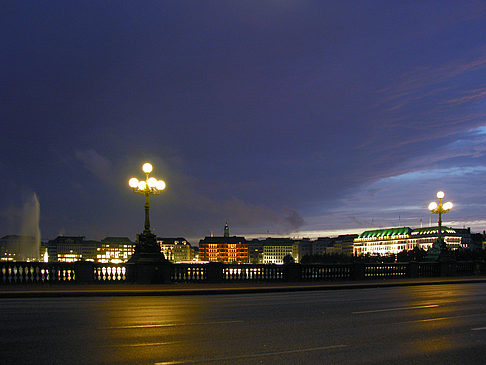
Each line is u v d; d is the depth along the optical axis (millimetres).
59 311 14391
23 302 17344
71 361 7922
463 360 8398
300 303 17578
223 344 9406
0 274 23453
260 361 8102
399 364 8070
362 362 8156
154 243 26406
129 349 8836
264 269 28688
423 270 35844
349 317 13555
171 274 26391
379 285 28062
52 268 24344
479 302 18250
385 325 12117
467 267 38938
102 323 11891
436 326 12047
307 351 8906
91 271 25047
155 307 15805
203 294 22172
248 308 15703
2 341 9492
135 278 26047
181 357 8266
